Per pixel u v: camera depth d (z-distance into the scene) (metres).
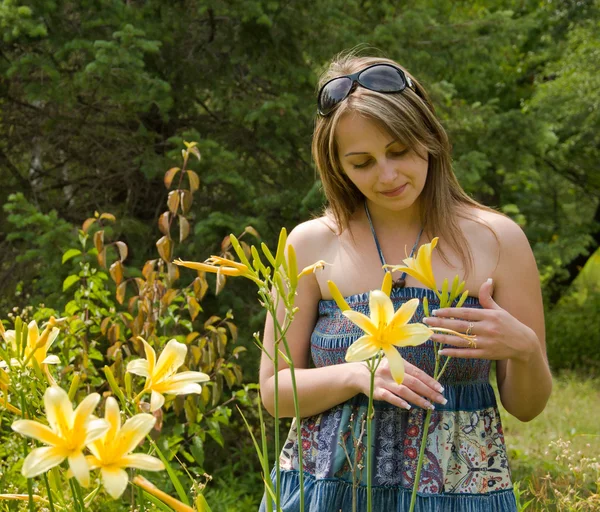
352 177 1.53
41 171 5.60
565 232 9.68
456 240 1.55
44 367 1.10
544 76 11.00
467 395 1.53
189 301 3.04
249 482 4.58
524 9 10.75
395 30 5.39
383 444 1.52
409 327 1.02
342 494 1.54
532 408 1.55
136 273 4.41
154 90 4.41
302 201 4.76
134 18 4.67
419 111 1.52
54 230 4.26
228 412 3.28
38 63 4.45
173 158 4.63
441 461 1.49
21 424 0.86
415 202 1.62
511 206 6.95
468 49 5.90
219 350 3.12
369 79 1.49
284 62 5.04
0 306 5.07
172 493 3.23
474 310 1.34
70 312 3.01
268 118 4.80
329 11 5.06
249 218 4.70
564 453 2.67
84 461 0.85
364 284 1.60
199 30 5.20
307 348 1.71
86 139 5.55
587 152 10.83
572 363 10.00
